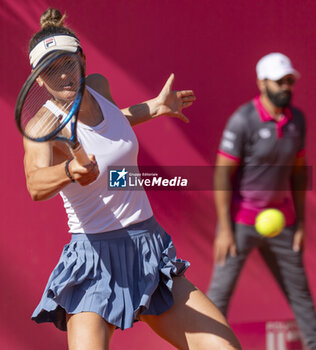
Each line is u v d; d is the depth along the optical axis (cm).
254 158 1372
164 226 1374
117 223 792
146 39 1330
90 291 762
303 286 1405
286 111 1363
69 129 757
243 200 1375
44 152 722
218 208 1379
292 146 1371
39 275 1316
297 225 1397
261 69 1359
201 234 1385
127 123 830
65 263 795
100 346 725
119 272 789
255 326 1395
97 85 883
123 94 1330
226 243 1382
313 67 1385
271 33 1370
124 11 1317
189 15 1341
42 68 648
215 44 1353
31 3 1272
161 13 1332
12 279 1306
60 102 770
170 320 807
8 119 1284
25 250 1309
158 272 809
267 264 1398
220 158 1371
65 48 770
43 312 792
